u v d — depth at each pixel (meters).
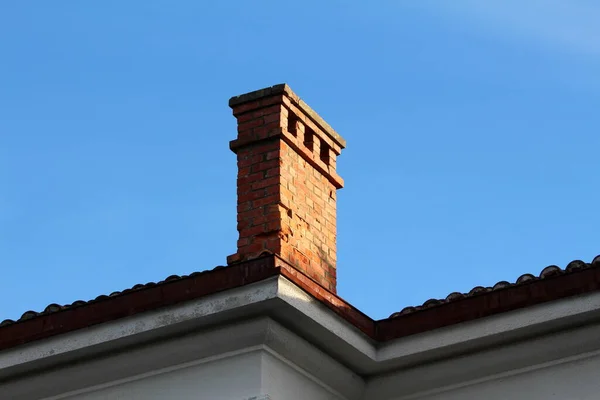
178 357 16.61
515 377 16.55
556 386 16.25
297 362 16.64
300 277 16.06
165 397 16.62
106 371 16.94
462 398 16.80
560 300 15.91
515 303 16.16
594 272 15.78
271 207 17.69
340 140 19.39
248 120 18.36
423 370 16.97
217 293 15.98
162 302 16.25
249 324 16.17
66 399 17.23
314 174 18.66
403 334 16.80
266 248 17.48
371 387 17.30
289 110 18.42
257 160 18.08
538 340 16.31
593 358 16.16
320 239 18.36
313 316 16.16
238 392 16.20
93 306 16.62
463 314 16.45
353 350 16.73
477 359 16.64
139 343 16.61
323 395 17.02
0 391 17.42
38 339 16.80
